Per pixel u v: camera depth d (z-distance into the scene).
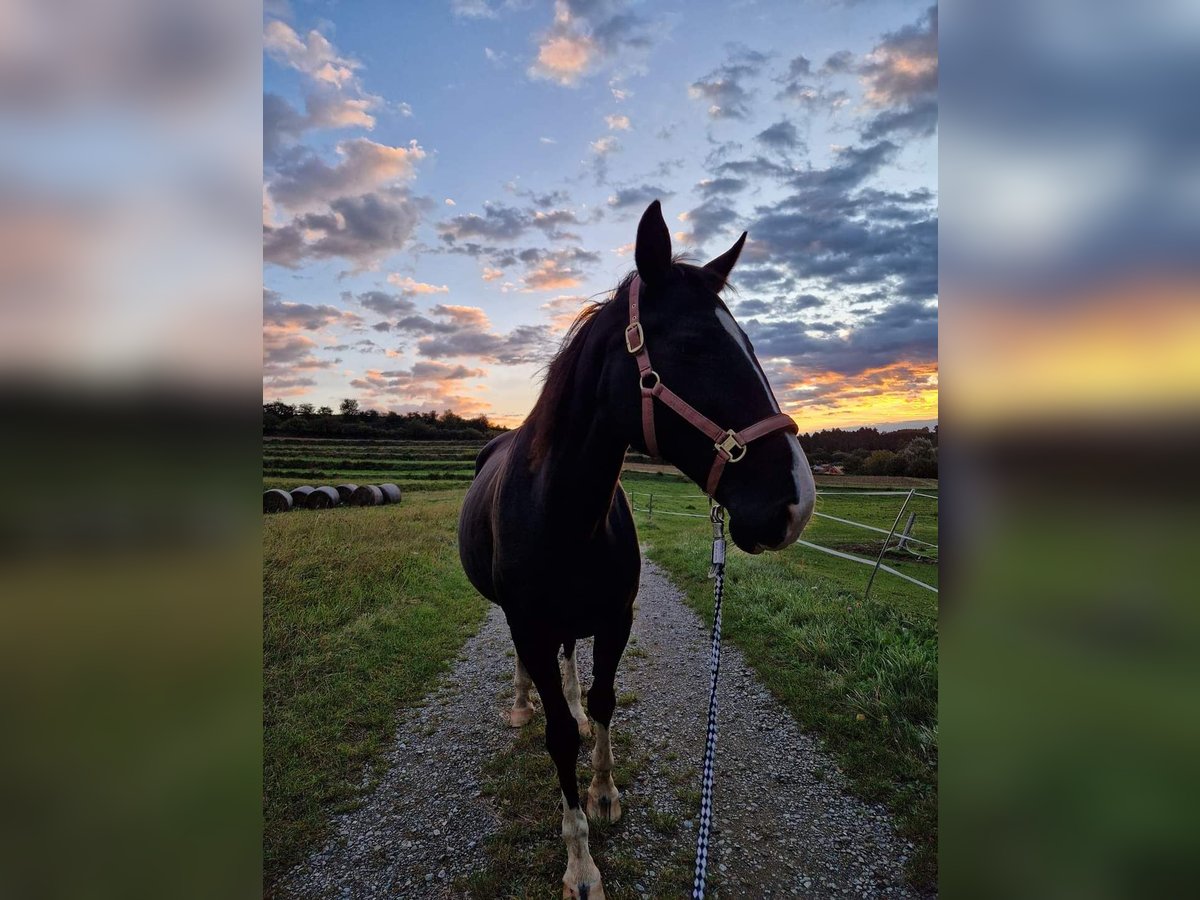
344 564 6.62
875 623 4.12
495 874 2.08
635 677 3.88
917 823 2.22
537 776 2.68
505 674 4.04
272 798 2.61
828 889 1.97
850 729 2.91
